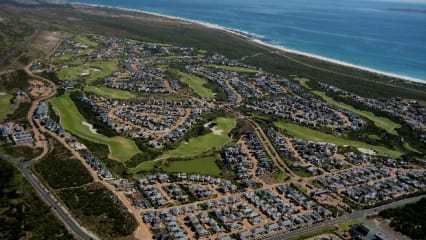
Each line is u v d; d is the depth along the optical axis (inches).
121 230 7529.5
